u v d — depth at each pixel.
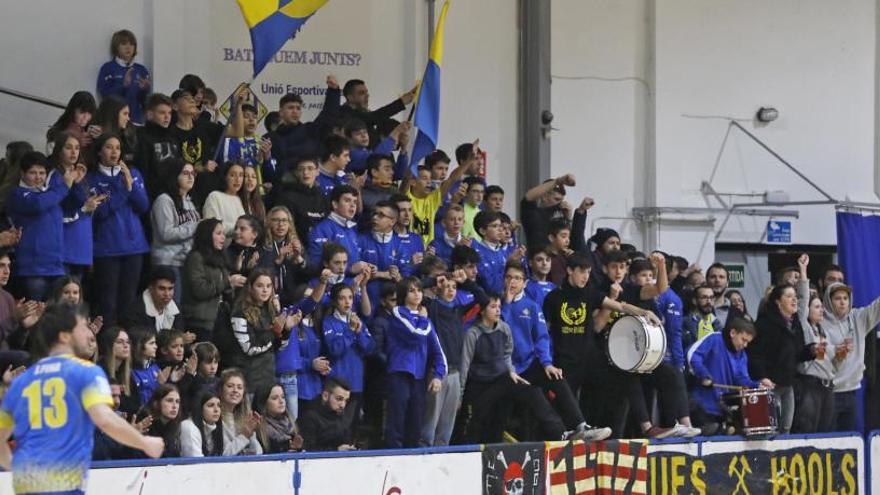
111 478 23.42
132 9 37.44
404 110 38.97
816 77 46.66
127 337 25.75
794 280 36.62
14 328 26.50
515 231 38.44
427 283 30.73
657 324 31.09
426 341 29.62
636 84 44.19
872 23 47.50
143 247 30.17
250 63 38.94
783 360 33.94
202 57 38.16
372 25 40.66
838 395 35.84
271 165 33.81
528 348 31.11
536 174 42.25
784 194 45.53
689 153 44.69
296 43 39.66
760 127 45.78
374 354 29.75
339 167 33.50
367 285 31.52
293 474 25.66
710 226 44.94
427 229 35.00
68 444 17.80
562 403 30.50
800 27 46.47
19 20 36.03
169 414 25.16
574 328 31.66
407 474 27.31
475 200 36.31
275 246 30.47
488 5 42.12
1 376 24.17
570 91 43.09
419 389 29.55
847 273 42.44
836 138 46.97
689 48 44.69
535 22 42.38
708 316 35.25
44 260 28.28
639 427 32.56
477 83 41.97
